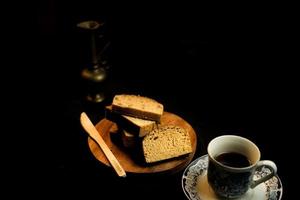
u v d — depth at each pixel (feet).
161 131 2.68
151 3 3.89
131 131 2.69
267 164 2.27
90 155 2.79
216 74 3.70
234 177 2.23
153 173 2.51
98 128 2.86
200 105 3.30
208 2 3.80
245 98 3.40
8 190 2.58
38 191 2.57
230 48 3.94
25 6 4.04
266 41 3.85
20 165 2.75
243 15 3.80
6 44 4.24
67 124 3.08
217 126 3.05
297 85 3.53
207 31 3.94
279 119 3.16
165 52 4.01
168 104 3.30
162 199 2.49
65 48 4.23
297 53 3.80
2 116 3.22
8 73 3.85
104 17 4.04
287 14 3.69
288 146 2.88
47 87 3.61
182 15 3.91
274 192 2.40
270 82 3.60
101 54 3.72
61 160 2.77
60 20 4.10
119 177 2.52
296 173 2.65
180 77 3.68
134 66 3.85
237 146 2.42
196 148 2.78
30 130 3.05
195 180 2.48
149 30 4.04
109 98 3.38
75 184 2.60
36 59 4.08
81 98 3.40
